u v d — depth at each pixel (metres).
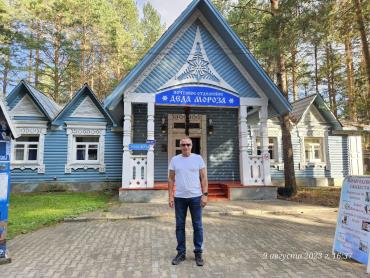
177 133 14.38
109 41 25.64
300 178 17.33
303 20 10.30
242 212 9.02
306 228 7.09
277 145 17.42
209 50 12.26
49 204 10.74
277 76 13.30
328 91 23.67
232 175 14.50
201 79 12.02
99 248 5.44
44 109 15.08
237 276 4.09
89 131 15.71
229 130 14.84
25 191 14.75
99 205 10.32
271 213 9.08
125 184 11.16
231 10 13.52
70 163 15.33
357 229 4.76
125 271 4.28
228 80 12.27
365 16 11.62
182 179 4.71
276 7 12.95
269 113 14.25
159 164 14.03
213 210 9.19
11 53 19.52
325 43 11.86
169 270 4.31
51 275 4.15
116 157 15.84
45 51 23.36
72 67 25.00
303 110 17.75
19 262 4.70
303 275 4.14
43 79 27.91
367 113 14.45
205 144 14.50
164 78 11.80
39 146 15.13
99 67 27.64
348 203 5.03
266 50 11.56
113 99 10.88
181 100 11.80
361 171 18.14
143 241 5.90
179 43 12.09
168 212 8.83
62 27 24.03
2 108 4.85
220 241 5.89
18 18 20.19
